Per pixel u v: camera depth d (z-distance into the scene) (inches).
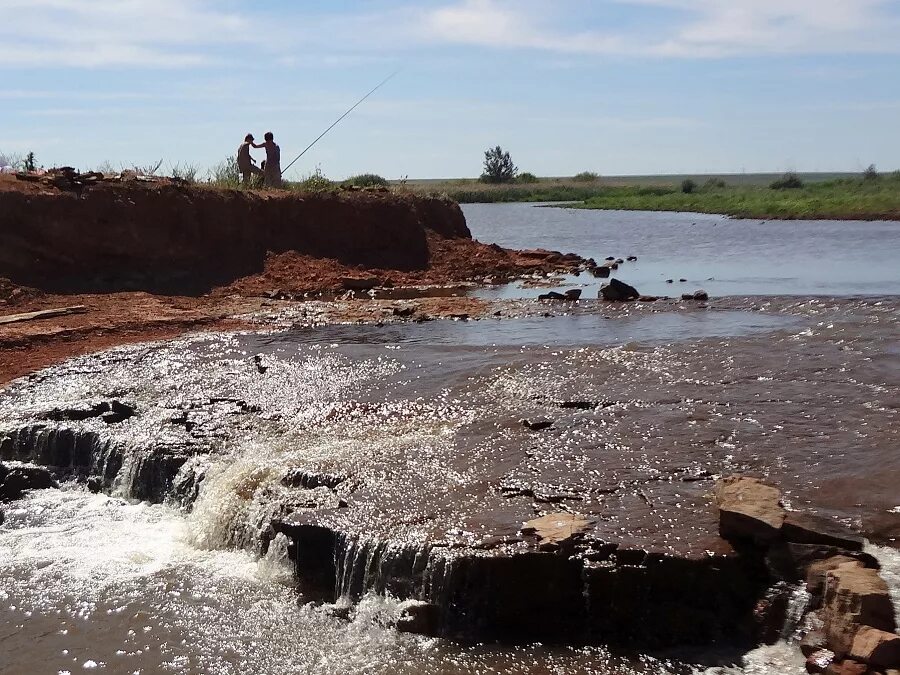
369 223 924.6
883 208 1731.1
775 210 1876.2
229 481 386.9
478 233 1572.3
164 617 318.0
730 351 533.6
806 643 268.2
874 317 621.9
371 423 445.4
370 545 318.3
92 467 440.1
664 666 274.8
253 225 858.8
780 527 295.6
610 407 441.4
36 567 355.9
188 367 543.5
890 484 337.4
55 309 668.1
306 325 655.8
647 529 312.2
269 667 287.3
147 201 802.2
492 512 334.0
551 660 281.1
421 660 284.5
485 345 572.4
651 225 1727.4
